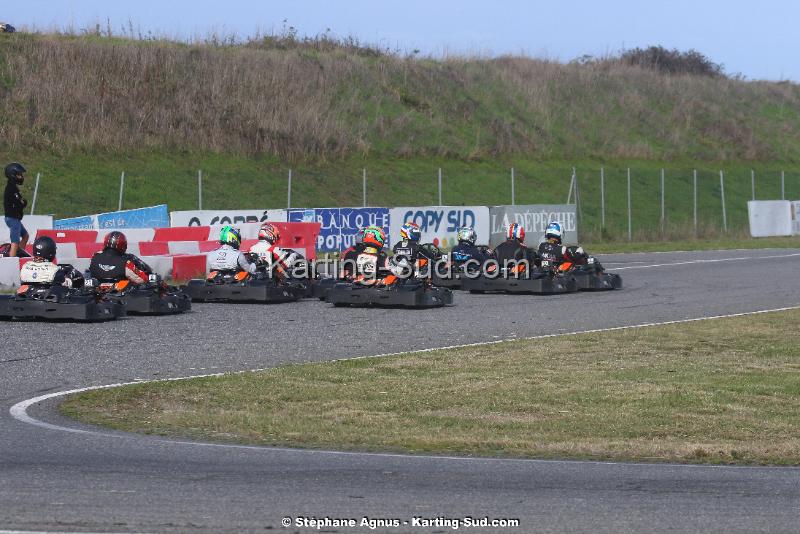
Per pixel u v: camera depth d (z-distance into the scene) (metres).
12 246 66.00
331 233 91.56
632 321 52.62
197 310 55.84
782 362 40.12
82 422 28.84
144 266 54.09
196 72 133.62
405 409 31.36
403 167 132.25
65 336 45.09
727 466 24.67
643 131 170.00
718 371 38.03
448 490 21.91
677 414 30.72
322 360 40.12
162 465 23.86
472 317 53.72
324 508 20.36
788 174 171.12
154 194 108.44
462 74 162.12
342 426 28.84
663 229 124.94
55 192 102.94
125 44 134.12
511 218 103.31
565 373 37.41
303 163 125.06
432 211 97.50
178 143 119.88
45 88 118.38
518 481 22.81
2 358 39.31
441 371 37.62
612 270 83.31
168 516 19.67
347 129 136.00
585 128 163.12
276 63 142.88
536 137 153.88
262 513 19.95
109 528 18.89
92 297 50.22
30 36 126.94
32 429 27.67
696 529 19.28
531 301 61.56
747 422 29.72
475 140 145.75
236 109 130.00
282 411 30.92
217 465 23.94
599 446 26.59
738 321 52.03
